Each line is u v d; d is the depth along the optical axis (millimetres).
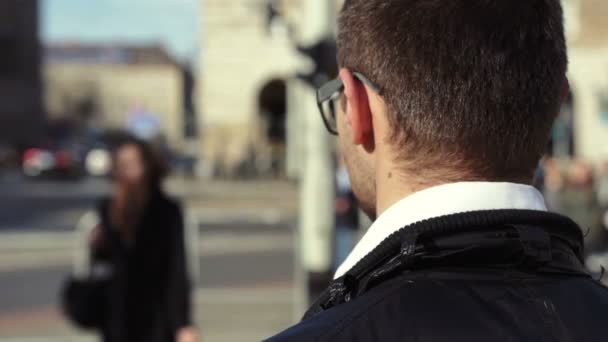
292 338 1545
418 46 1676
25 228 23141
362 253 1730
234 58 42812
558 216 1691
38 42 67250
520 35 1678
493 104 1657
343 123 1934
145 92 96250
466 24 1664
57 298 12914
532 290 1591
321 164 10008
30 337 10234
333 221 10016
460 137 1662
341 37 1812
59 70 96125
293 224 24438
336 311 1585
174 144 94688
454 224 1611
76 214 27234
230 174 42562
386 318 1536
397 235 1640
